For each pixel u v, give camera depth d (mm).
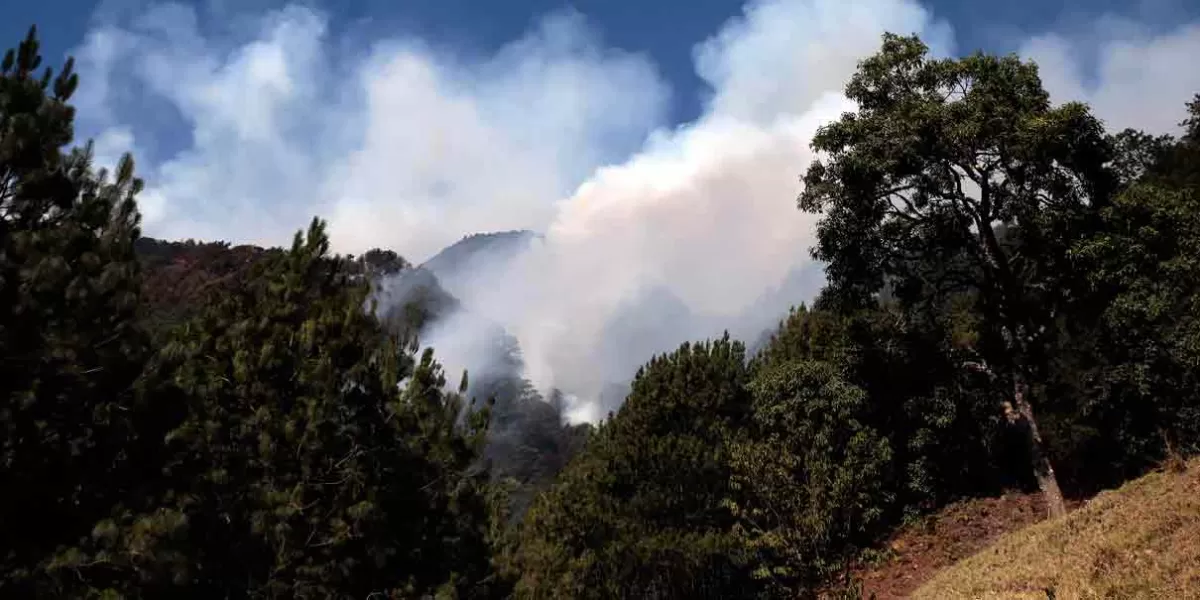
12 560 9484
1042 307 30047
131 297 10812
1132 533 16188
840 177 30266
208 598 13039
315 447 14109
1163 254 26312
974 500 32062
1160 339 27188
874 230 31062
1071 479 30844
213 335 15609
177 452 11602
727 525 31359
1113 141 27828
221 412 14227
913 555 29453
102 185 11070
